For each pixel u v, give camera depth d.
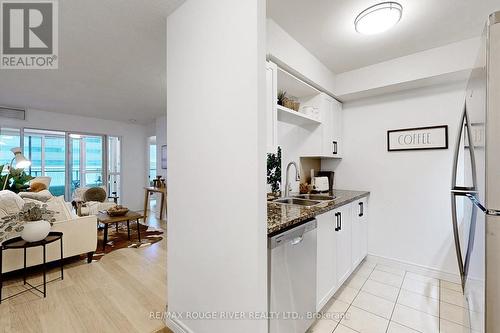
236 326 1.28
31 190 3.49
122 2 1.60
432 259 2.55
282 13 1.78
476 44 2.08
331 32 2.02
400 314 1.92
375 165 2.93
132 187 6.43
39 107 4.66
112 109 4.83
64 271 2.67
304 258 1.62
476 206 0.97
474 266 1.00
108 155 6.12
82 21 1.83
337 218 2.15
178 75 1.64
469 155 1.14
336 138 3.02
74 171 5.60
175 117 1.67
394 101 2.79
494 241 0.79
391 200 2.81
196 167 1.51
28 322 1.79
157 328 1.73
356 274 2.62
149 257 3.11
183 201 1.62
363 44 2.21
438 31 2.00
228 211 1.31
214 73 1.38
